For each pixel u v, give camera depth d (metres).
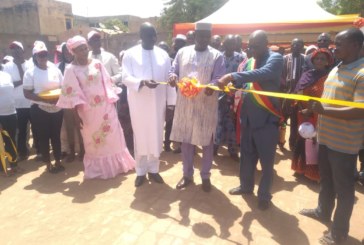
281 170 4.97
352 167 2.84
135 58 4.05
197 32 3.73
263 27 8.34
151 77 4.07
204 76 3.80
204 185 4.19
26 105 5.55
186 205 3.82
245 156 3.91
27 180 4.75
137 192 4.20
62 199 4.06
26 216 3.66
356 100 2.58
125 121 5.86
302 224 3.40
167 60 4.27
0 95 4.92
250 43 3.41
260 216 3.56
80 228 3.37
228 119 5.29
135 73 4.05
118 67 5.59
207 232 3.25
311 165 4.39
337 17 8.04
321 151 3.20
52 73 4.96
